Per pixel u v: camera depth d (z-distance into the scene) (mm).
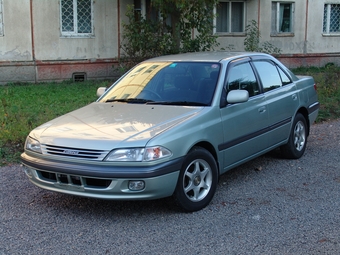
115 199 4363
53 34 14539
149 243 4102
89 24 15047
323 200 5148
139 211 4875
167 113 4980
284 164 6668
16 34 14008
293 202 5094
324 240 4121
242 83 5730
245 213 4777
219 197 5281
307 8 19234
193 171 4773
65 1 14555
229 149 5281
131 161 4281
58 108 9938
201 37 13695
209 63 5656
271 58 6625
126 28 14109
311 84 7441
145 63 6289
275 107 6168
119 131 4562
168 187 4441
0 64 13898
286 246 4008
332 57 20250
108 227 4480
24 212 4910
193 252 3916
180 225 4488
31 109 9758
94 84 13930
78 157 4422
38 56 14422
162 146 4371
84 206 5062
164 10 13305
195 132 4742
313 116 7359
